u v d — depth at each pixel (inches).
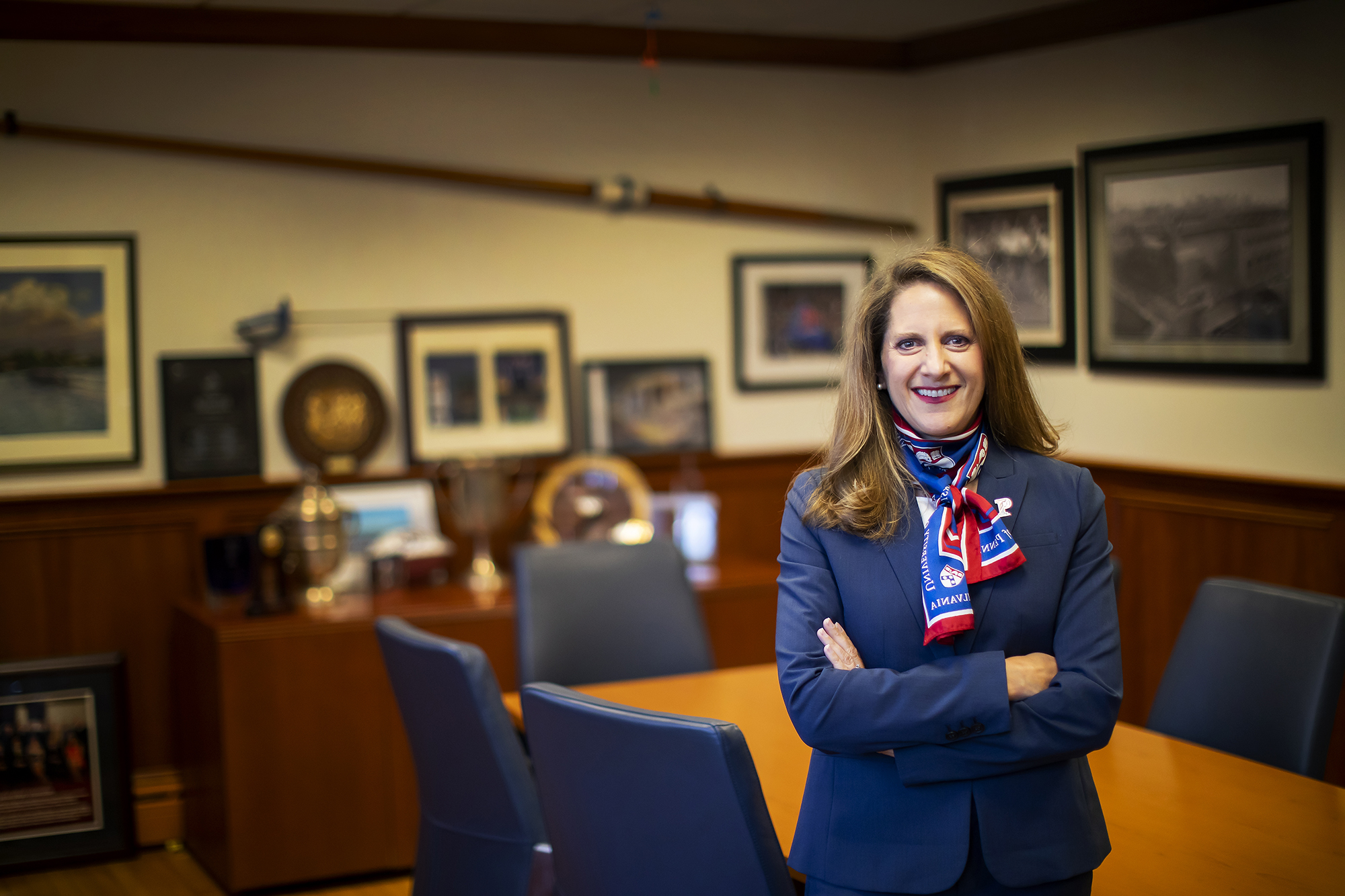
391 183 163.6
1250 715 96.7
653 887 69.0
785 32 175.6
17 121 148.4
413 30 160.7
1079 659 59.4
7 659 149.1
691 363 178.1
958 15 167.0
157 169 154.1
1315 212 136.5
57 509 150.0
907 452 62.4
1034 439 63.7
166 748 156.4
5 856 145.7
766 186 182.2
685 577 128.8
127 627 153.8
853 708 58.1
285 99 158.6
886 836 58.1
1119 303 159.2
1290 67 138.8
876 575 61.1
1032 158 170.2
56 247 150.9
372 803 141.8
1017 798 57.5
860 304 63.6
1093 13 158.2
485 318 167.3
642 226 176.1
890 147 188.1
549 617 122.1
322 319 161.5
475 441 167.2
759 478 181.0
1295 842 74.5
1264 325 142.5
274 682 137.3
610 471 165.2
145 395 155.2
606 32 169.5
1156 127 153.8
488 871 94.4
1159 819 78.3
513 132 168.9
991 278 62.6
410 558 155.6
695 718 64.9
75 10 147.6
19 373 150.0
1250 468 145.6
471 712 91.5
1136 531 157.8
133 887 141.9
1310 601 95.3
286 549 143.9
